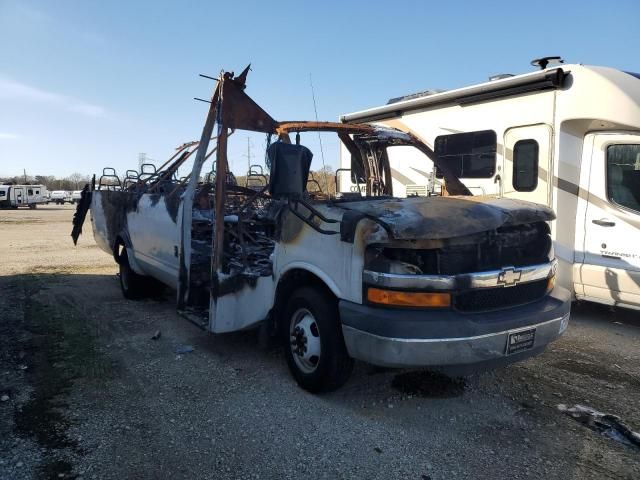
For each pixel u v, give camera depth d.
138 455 3.40
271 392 4.38
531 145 7.07
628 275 6.20
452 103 8.21
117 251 7.96
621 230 6.27
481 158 7.79
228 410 4.05
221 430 3.74
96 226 8.78
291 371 4.54
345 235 3.80
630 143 6.16
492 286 3.71
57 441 3.56
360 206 4.09
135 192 7.61
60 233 20.09
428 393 4.38
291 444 3.56
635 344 5.84
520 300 3.96
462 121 8.06
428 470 3.27
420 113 8.80
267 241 6.13
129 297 7.70
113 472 3.21
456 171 8.20
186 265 5.48
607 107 6.22
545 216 4.13
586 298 6.75
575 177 6.69
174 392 4.38
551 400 4.30
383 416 3.97
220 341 5.72
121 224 7.71
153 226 6.54
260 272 4.86
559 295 4.23
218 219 4.88
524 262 4.04
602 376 4.85
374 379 4.64
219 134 4.77
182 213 5.55
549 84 6.71
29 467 3.25
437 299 3.55
